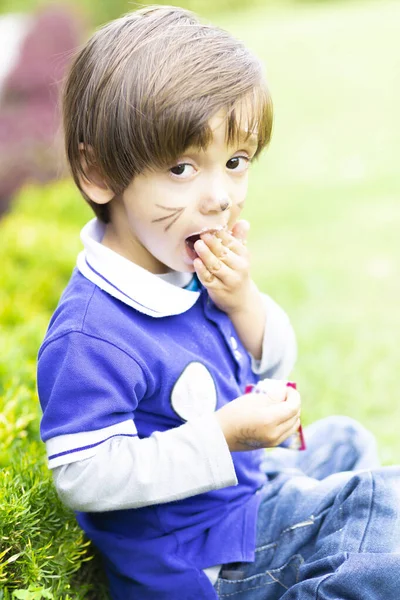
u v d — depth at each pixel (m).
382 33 14.06
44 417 1.70
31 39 6.75
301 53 13.46
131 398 1.71
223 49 1.71
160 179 1.69
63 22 7.11
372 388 3.52
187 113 1.61
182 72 1.64
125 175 1.70
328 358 3.83
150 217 1.72
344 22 15.32
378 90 11.29
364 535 1.68
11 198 5.82
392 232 6.21
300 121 10.35
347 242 6.04
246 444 1.73
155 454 1.67
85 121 1.73
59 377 1.68
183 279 1.92
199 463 1.67
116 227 1.86
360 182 7.84
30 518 1.71
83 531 1.88
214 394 1.83
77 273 1.84
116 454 1.67
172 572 1.81
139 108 1.63
